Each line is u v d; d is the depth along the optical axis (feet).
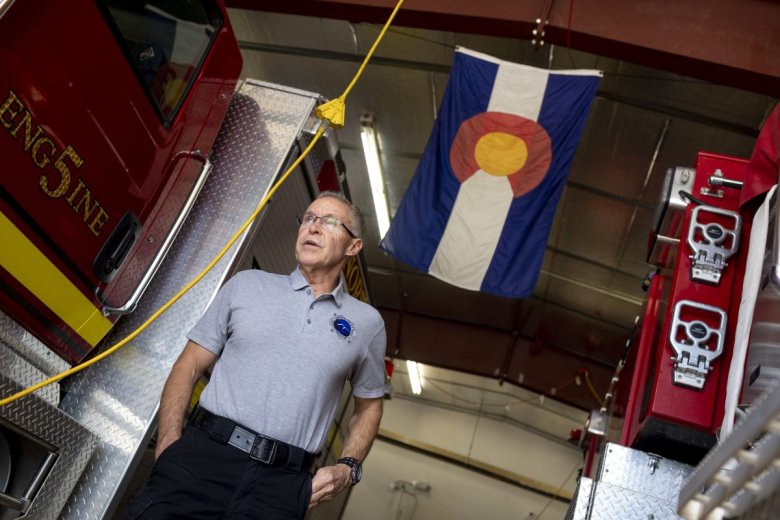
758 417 4.78
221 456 6.99
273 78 36.58
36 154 7.66
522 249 20.94
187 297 9.86
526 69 21.01
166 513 6.75
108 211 8.85
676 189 10.12
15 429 7.25
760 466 4.90
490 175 21.04
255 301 7.87
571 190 37.60
